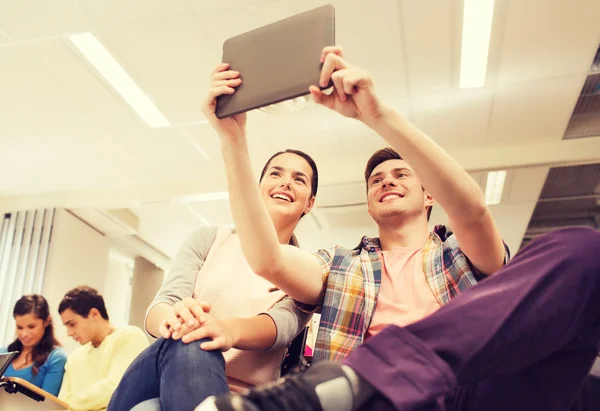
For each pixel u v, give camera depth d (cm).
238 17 319
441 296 120
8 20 329
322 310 128
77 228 589
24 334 296
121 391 104
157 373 101
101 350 278
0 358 192
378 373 70
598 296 79
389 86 387
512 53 351
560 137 453
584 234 81
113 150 485
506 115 421
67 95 404
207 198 548
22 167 519
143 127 445
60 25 331
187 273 143
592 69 363
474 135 453
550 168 484
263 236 119
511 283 77
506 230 630
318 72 98
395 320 121
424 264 130
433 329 74
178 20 323
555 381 82
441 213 578
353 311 125
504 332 74
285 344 128
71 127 448
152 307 132
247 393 63
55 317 533
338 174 497
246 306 137
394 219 146
